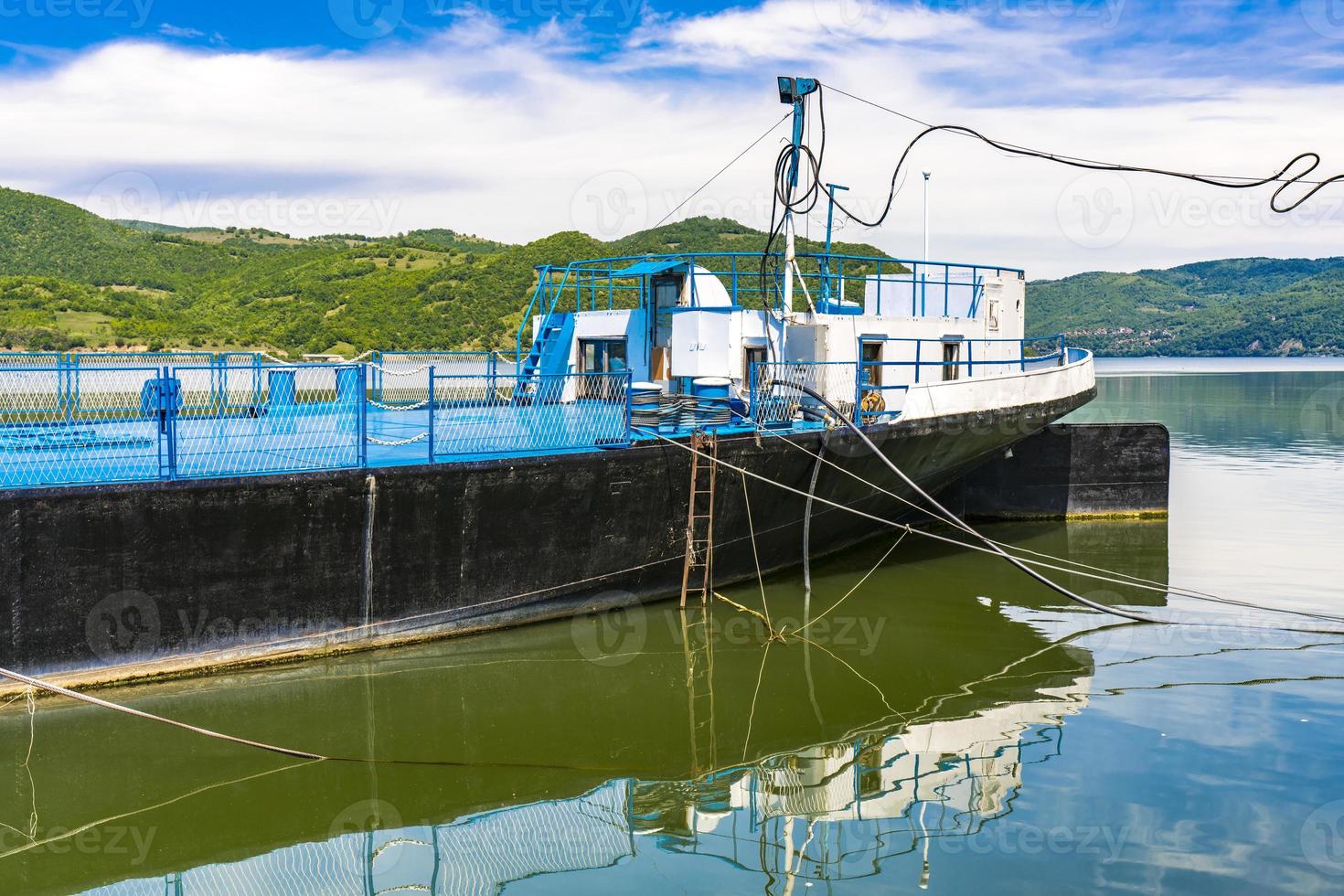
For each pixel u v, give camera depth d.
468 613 14.94
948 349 22.17
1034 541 23.30
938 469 20.89
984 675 14.59
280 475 13.20
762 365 19.17
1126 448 25.83
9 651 11.85
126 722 12.01
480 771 11.36
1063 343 24.47
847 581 19.47
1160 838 9.73
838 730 12.63
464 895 8.87
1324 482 32.31
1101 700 13.49
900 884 9.00
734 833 10.09
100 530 12.20
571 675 14.25
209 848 9.60
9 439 15.52
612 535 16.08
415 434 16.50
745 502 17.45
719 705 13.39
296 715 12.52
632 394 16.55
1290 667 14.81
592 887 9.00
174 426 13.63
